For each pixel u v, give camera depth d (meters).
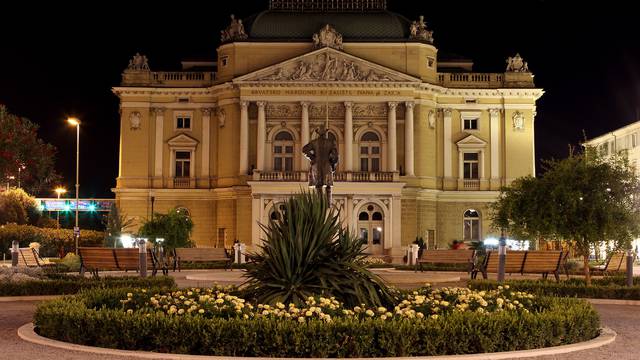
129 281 28.80
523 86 75.81
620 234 31.78
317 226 18.81
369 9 75.50
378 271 44.44
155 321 15.37
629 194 32.53
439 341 14.95
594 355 15.53
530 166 75.75
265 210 69.88
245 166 71.94
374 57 72.88
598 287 27.58
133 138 75.56
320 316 15.67
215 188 74.56
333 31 72.00
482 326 15.34
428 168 73.88
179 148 75.62
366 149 72.62
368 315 16.52
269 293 18.33
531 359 15.05
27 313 22.94
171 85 75.69
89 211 96.31
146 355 14.69
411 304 17.94
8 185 82.75
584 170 32.28
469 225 75.50
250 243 70.44
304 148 29.34
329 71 71.81
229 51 73.62
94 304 18.45
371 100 72.12
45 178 87.50
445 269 45.28
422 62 73.25
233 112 73.38
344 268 18.58
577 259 56.84
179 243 58.03
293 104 72.25
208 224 75.19
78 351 15.35
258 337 14.85
